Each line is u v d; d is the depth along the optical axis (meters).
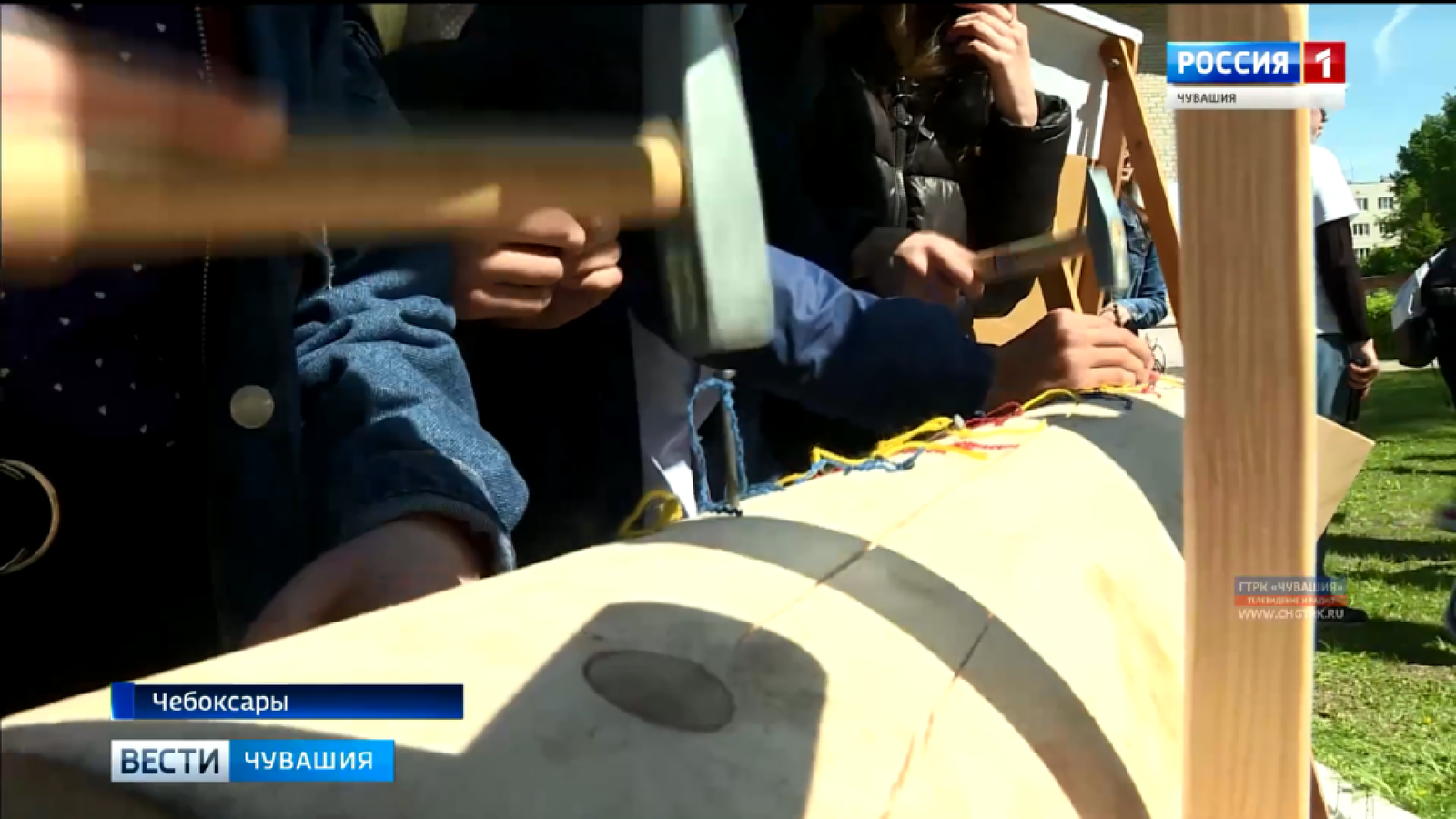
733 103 0.36
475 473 0.72
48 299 0.65
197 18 0.54
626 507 1.23
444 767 0.36
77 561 0.70
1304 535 0.46
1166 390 1.38
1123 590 0.76
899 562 0.66
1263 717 0.48
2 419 0.67
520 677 0.42
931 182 1.51
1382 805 1.95
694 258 0.36
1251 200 0.44
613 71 0.81
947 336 1.26
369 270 0.83
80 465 0.70
